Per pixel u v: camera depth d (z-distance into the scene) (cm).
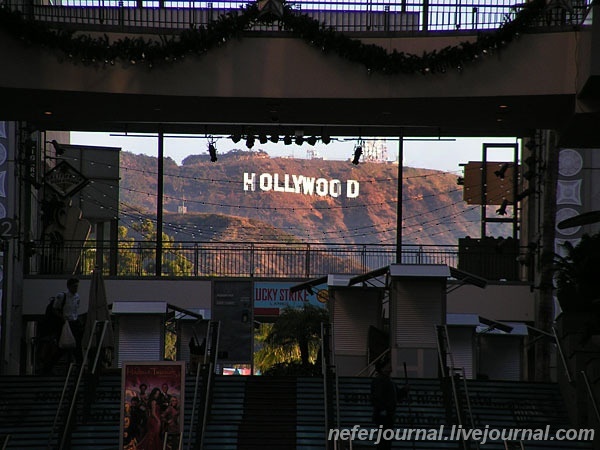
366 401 2517
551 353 3816
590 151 3944
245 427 2389
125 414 1958
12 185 3722
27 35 2520
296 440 2339
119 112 2766
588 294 2577
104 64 2573
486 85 2550
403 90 2577
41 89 2548
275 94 2594
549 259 2675
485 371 3447
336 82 2591
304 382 2602
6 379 2589
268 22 2573
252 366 4122
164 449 1950
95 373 2519
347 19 3041
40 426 2356
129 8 2811
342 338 3095
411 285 2889
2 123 3616
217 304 4153
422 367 2859
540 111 2664
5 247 2941
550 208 3359
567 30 2536
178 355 3409
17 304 3934
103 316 2719
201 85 2594
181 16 3097
